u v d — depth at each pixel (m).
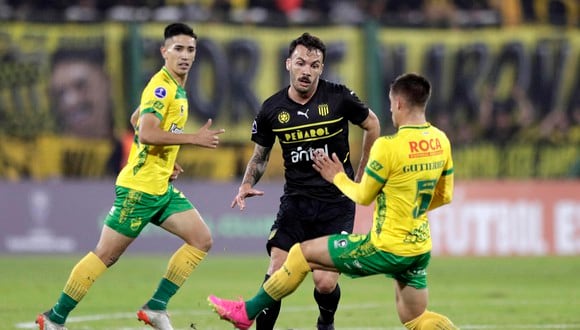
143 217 27.98
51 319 27.80
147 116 27.11
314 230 28.55
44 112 69.25
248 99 70.12
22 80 68.88
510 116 72.12
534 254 68.06
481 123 72.06
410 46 71.25
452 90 71.88
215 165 69.94
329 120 27.92
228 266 59.28
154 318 28.19
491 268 59.19
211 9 74.62
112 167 69.50
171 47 27.94
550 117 72.44
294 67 27.20
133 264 59.41
